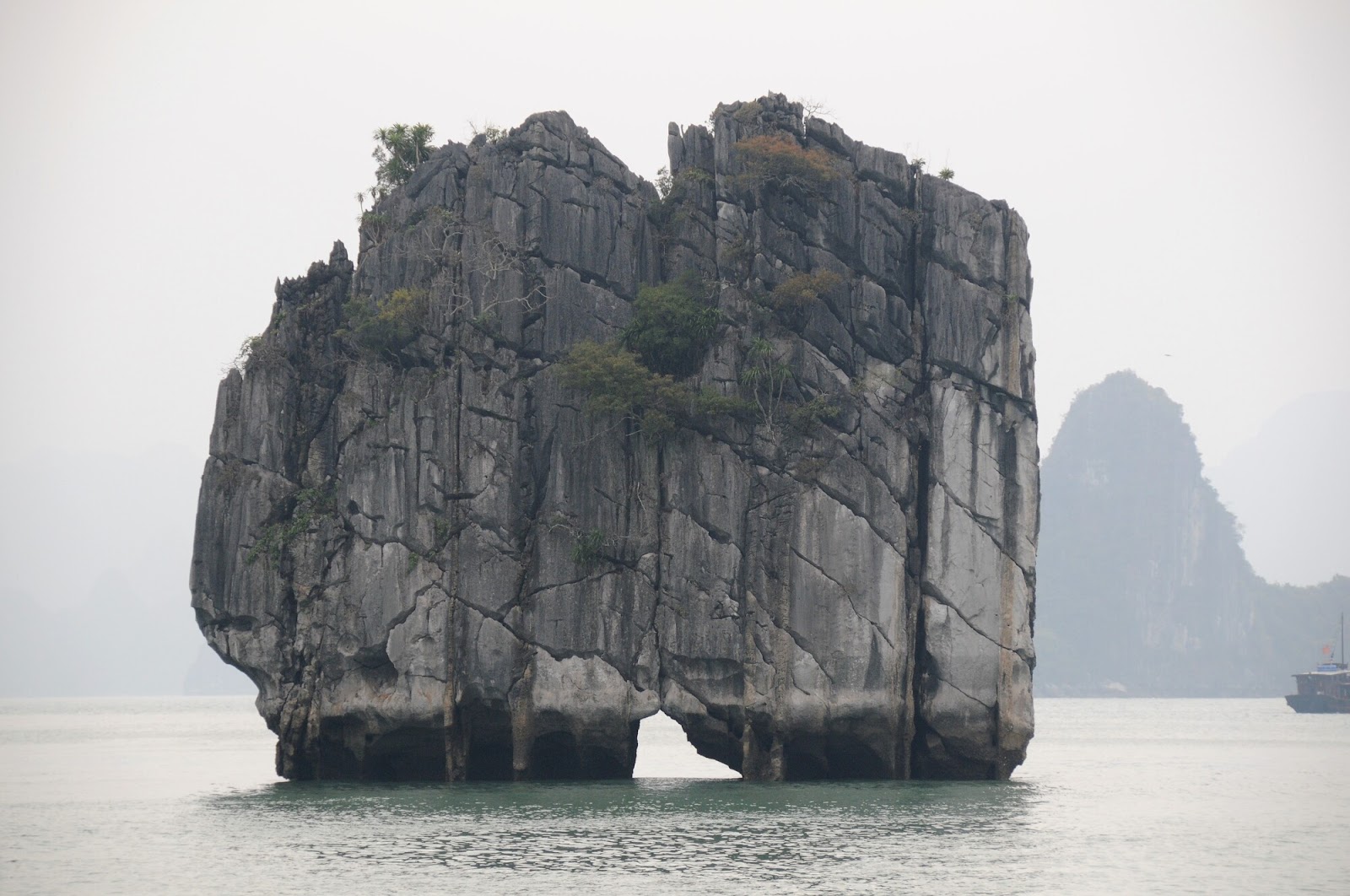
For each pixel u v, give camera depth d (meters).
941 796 87.94
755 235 98.00
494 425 94.06
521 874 64.81
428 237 97.62
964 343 96.50
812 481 94.06
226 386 96.75
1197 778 113.00
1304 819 85.31
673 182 100.88
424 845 71.31
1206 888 64.75
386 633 92.25
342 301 99.75
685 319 95.50
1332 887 65.25
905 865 67.56
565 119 99.38
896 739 93.88
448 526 93.12
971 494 95.56
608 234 98.44
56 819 82.81
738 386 95.94
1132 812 87.94
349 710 92.62
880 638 93.44
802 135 100.81
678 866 66.31
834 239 97.94
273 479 95.19
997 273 97.06
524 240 97.25
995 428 96.12
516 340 95.81
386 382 95.62
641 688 93.12
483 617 92.19
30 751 148.75
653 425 93.75
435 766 94.38
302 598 93.75
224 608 94.38
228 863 67.81
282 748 94.56
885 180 99.38
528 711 92.00
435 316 96.25
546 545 93.00
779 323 96.94
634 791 88.81
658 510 94.75
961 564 95.06
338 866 66.75
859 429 95.50
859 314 97.06
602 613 93.12
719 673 92.94
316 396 96.94
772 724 92.94
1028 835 75.94
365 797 86.44
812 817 79.56
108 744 162.25
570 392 94.88
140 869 67.00
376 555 93.12
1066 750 152.00
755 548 94.06
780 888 62.41
